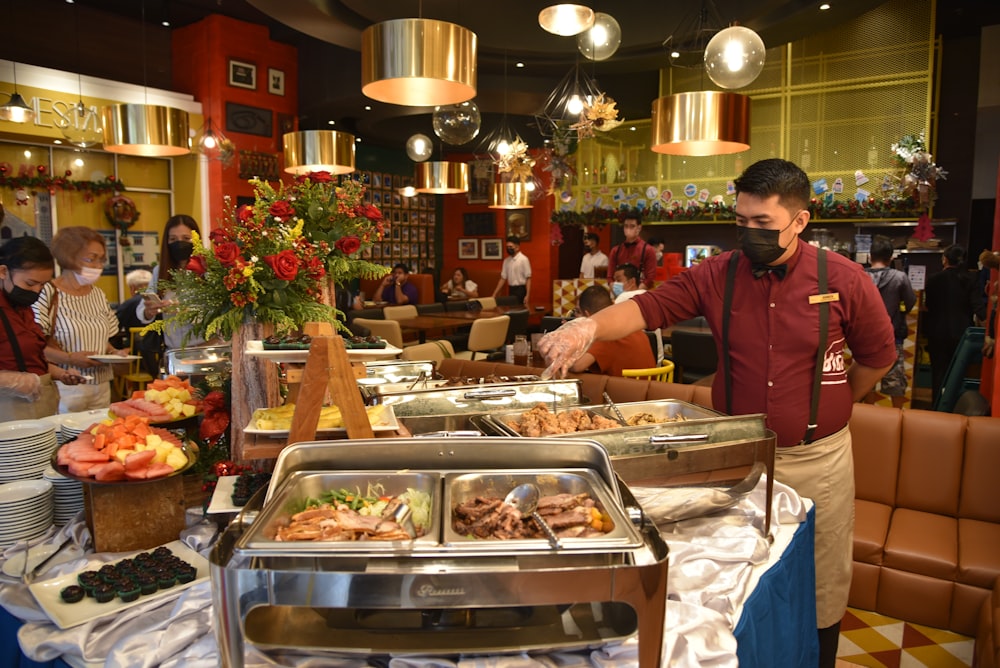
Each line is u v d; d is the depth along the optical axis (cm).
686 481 160
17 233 805
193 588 133
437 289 1434
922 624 292
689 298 221
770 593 158
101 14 886
